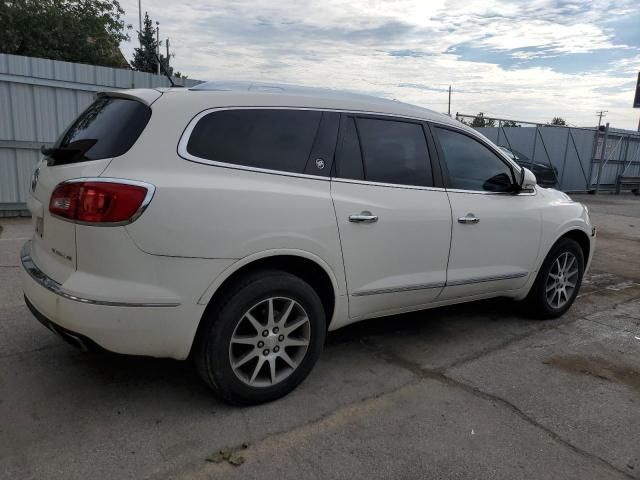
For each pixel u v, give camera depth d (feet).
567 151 64.54
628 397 11.30
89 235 8.54
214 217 9.07
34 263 9.97
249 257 9.46
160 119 9.18
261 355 10.07
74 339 8.87
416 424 9.89
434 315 16.16
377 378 11.72
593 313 17.07
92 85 31.14
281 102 10.53
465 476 8.48
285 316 10.16
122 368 11.57
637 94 73.67
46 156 10.67
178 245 8.79
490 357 13.14
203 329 9.49
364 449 9.05
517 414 10.40
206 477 8.19
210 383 9.73
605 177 67.05
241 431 9.42
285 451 8.91
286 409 10.23
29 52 68.03
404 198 11.75
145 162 8.86
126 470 8.25
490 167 13.87
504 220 13.75
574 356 13.42
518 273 14.44
